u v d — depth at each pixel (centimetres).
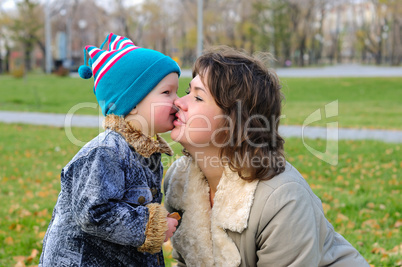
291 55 6175
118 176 183
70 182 189
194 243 202
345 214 475
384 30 6119
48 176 661
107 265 186
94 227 176
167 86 200
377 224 442
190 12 5162
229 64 190
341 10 7175
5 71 4678
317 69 4597
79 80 3003
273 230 179
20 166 726
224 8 5097
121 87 195
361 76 2997
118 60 198
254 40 4550
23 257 367
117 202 182
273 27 4500
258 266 188
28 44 4803
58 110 1505
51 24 6247
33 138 980
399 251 375
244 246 188
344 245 202
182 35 5691
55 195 564
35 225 450
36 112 1473
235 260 188
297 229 178
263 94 191
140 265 194
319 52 6925
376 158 748
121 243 179
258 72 195
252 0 4619
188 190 206
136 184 191
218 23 5134
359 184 597
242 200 186
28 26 4653
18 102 1812
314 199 193
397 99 1816
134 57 197
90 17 5997
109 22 5778
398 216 473
